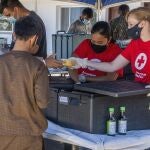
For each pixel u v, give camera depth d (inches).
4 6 137.4
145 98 99.1
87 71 132.3
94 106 91.4
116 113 94.6
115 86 96.8
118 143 89.7
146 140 94.0
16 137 87.0
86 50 134.0
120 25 226.2
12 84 86.6
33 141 88.7
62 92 97.6
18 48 89.8
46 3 361.1
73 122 96.3
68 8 372.2
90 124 92.3
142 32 105.7
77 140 91.2
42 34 129.0
